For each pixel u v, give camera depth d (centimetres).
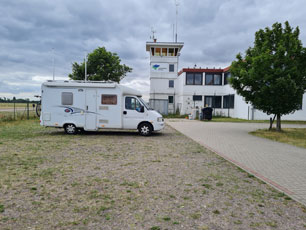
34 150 799
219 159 725
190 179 529
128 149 850
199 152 823
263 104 1330
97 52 3359
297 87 1242
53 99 1171
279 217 359
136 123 1183
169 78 3359
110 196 425
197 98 3052
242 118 2556
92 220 338
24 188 455
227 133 1359
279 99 1256
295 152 849
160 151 826
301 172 600
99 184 484
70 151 796
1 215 347
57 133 1241
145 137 1161
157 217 351
